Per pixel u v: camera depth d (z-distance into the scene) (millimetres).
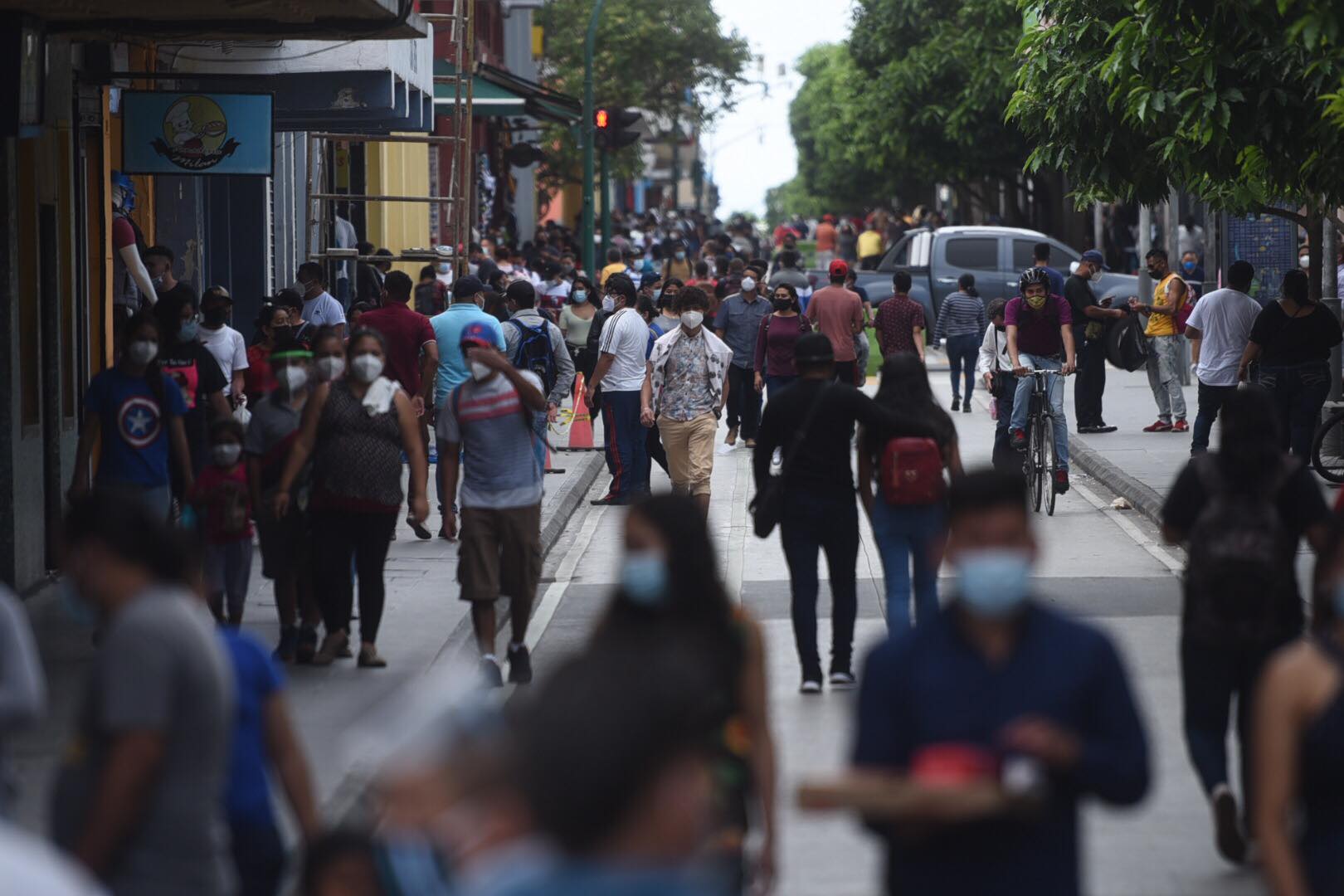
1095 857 22969
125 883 15102
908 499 30625
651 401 51656
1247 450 22016
